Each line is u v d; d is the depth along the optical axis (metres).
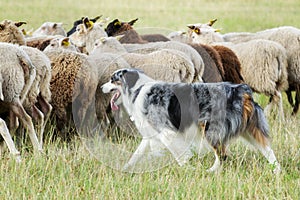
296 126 14.98
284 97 19.67
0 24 15.48
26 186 10.25
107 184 10.32
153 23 34.53
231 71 16.30
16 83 12.34
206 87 11.60
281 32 17.62
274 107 16.84
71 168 11.22
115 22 19.42
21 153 12.57
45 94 13.31
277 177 10.76
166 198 9.96
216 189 10.24
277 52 16.58
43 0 46.00
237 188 10.27
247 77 16.72
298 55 17.27
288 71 17.36
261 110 11.78
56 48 14.28
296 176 11.34
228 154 12.05
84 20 18.59
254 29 33.44
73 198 9.80
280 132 13.63
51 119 13.84
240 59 16.81
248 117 11.64
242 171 11.41
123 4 45.31
